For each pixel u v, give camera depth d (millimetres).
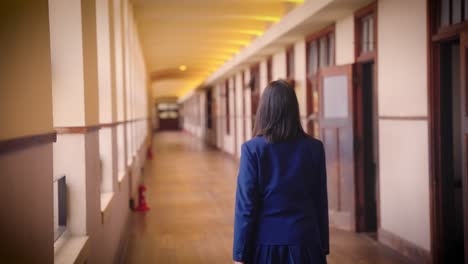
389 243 5594
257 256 2189
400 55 5281
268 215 2197
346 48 6973
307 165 2262
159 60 20188
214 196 9391
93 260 3443
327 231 2357
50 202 2148
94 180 3627
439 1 4645
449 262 4754
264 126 2281
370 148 6582
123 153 6742
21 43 1719
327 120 6789
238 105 16969
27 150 1771
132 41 9547
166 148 23766
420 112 4918
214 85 24875
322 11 6633
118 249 5207
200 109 32750
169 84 38438
